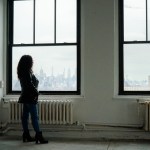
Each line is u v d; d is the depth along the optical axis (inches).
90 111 191.2
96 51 190.5
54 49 201.2
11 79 206.7
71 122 187.2
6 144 168.6
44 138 180.7
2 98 200.4
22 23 204.8
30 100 164.9
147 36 190.2
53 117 187.6
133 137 183.9
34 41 203.5
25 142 174.2
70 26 199.5
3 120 200.5
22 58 167.5
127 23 192.2
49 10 202.4
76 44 197.8
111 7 188.9
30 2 204.1
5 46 204.5
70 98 193.2
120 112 187.9
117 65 190.4
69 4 199.9
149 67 190.4
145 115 177.9
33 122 169.3
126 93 191.3
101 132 187.8
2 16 203.5
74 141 177.6
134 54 191.2
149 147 159.9
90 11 191.3
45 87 202.1
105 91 189.5
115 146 163.2
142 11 190.9
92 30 191.0
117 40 190.5
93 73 191.0
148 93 189.6
